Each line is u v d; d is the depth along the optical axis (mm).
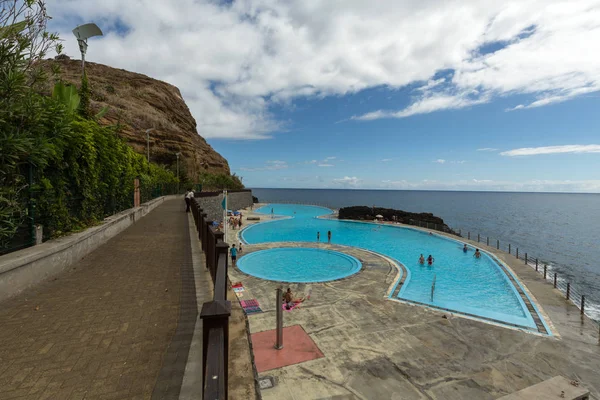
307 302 15188
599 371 9930
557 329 12930
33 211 6676
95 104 52031
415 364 9898
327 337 11531
